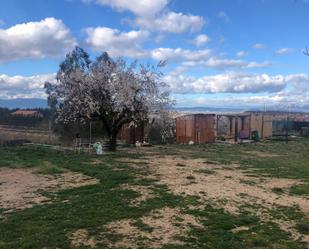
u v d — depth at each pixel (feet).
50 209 35.19
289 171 63.46
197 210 35.91
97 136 110.32
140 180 49.21
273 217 35.14
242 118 154.51
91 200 38.52
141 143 109.70
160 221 32.60
